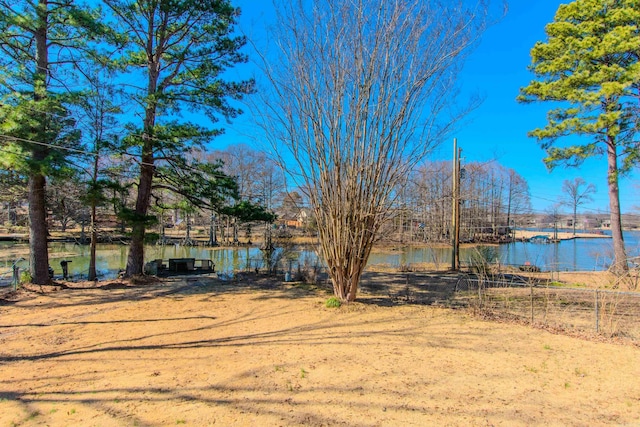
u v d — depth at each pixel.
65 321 7.05
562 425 3.10
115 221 14.27
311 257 14.67
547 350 5.14
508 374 4.22
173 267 16.48
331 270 8.36
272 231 18.34
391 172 7.59
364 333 5.97
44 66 10.88
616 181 12.38
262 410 3.33
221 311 7.86
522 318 7.10
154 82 12.71
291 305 8.40
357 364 4.52
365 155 7.44
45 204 12.06
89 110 11.16
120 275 14.05
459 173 17.94
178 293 10.38
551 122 12.95
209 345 5.40
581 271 16.19
